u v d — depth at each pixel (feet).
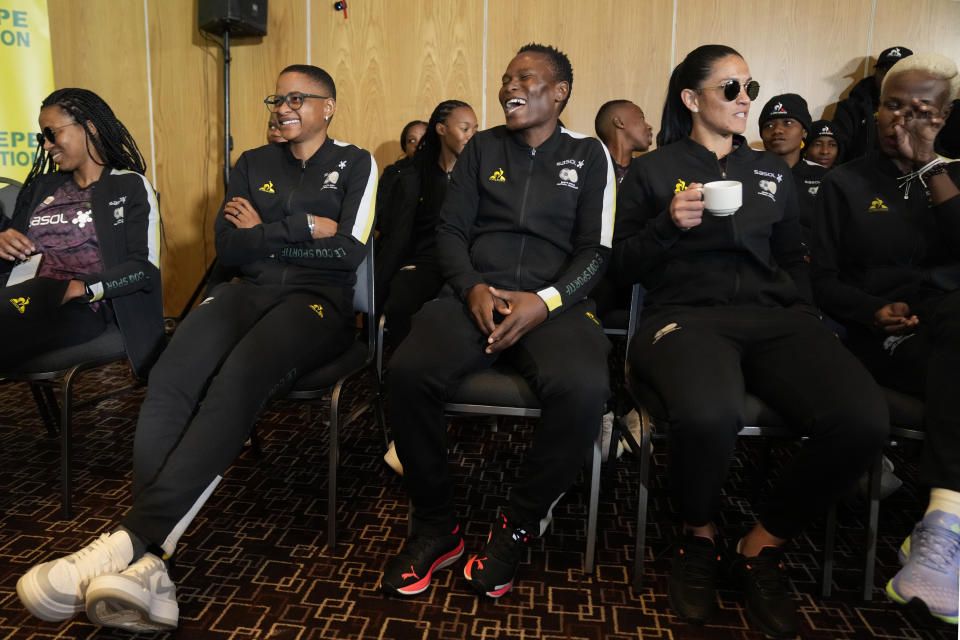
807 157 10.33
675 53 11.96
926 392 4.32
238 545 5.19
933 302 4.84
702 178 5.23
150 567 4.02
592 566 4.90
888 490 5.64
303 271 5.83
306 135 6.16
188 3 12.96
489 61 12.52
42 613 3.93
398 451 4.60
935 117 4.87
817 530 5.56
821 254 5.58
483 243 5.31
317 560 5.00
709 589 4.46
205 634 4.15
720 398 4.17
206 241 13.71
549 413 4.42
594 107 12.36
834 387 4.16
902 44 11.49
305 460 6.87
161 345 6.35
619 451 6.76
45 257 6.26
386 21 12.64
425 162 9.12
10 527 5.37
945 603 3.94
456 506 5.90
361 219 5.90
